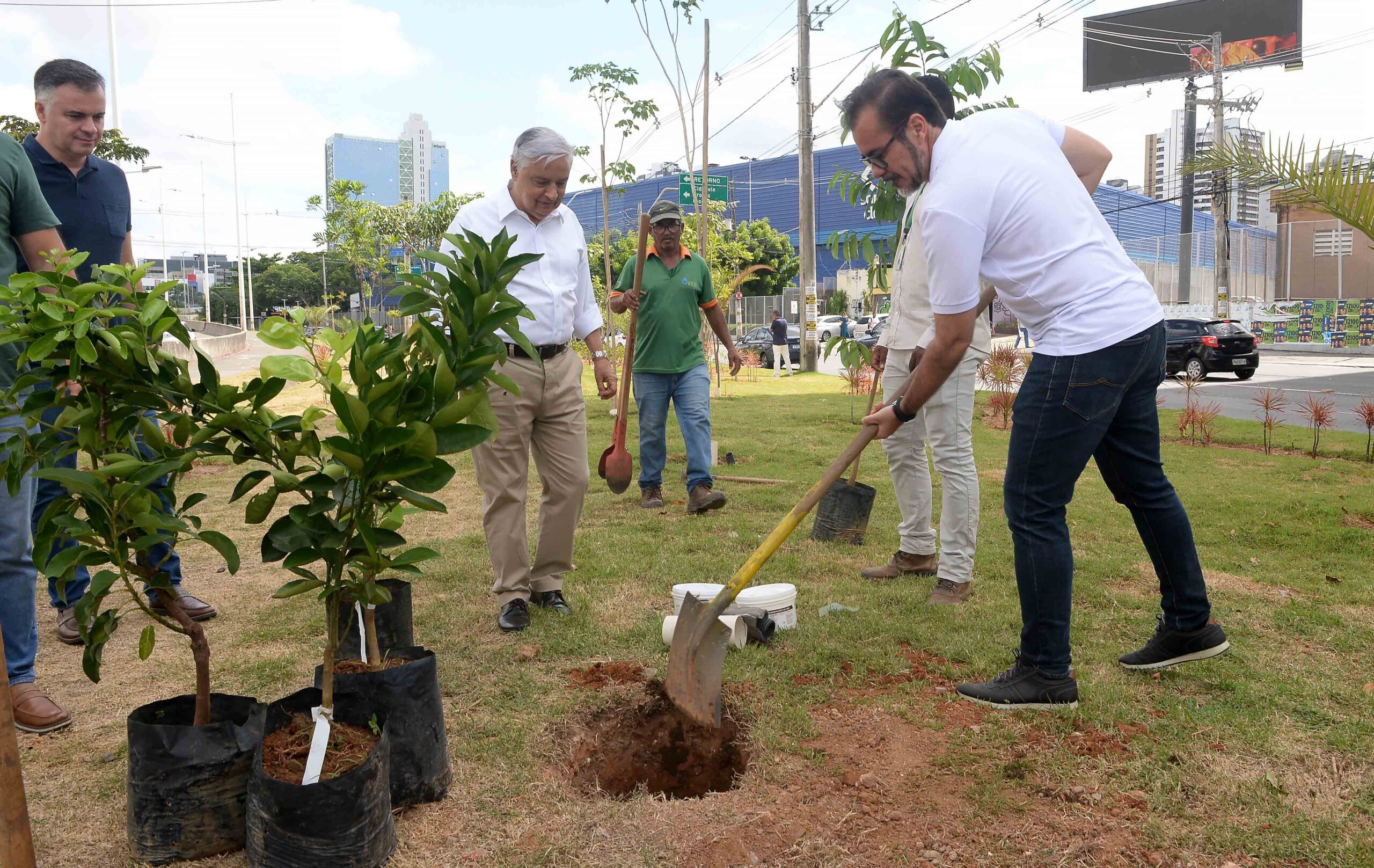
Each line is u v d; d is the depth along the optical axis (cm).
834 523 512
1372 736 275
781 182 6556
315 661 345
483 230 379
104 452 214
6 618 290
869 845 226
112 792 254
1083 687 309
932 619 383
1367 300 3269
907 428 434
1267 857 220
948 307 288
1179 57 4297
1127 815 237
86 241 380
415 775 239
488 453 375
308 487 206
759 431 1031
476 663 339
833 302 4681
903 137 294
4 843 175
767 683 318
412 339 217
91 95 363
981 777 256
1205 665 330
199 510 632
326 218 2641
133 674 336
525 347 220
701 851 223
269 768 214
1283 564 473
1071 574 296
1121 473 310
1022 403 293
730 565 467
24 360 199
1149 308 287
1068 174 293
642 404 609
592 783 272
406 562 217
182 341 211
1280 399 1233
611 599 414
